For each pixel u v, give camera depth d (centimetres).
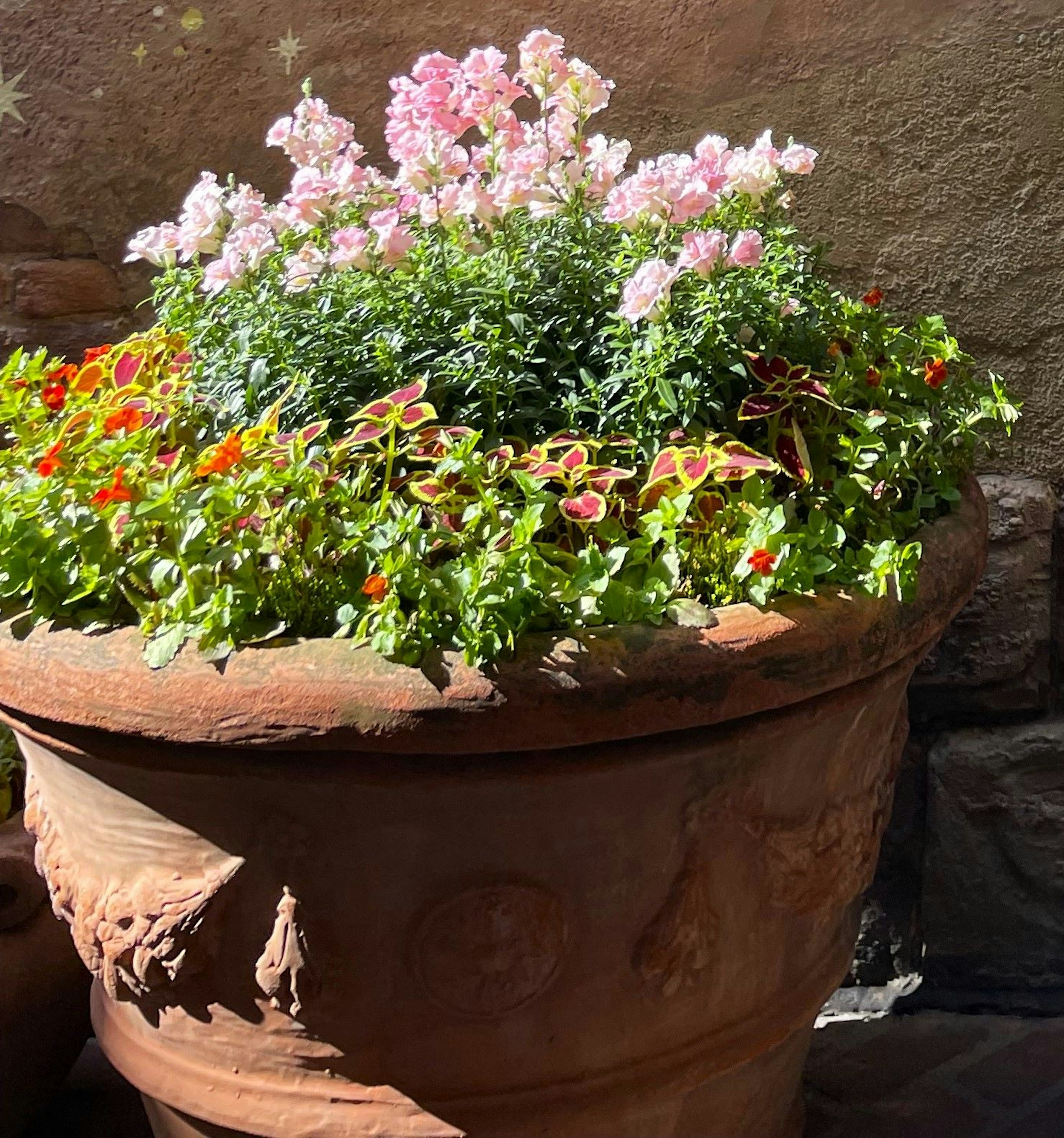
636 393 142
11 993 167
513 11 200
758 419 150
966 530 146
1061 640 212
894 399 160
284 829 114
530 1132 126
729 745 115
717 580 123
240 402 146
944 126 196
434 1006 119
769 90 199
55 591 122
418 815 111
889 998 219
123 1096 197
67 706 112
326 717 104
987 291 201
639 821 117
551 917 118
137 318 217
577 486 130
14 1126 178
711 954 126
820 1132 185
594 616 112
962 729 215
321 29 203
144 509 116
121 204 212
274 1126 125
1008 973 217
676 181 141
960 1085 195
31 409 156
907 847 219
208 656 109
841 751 132
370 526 116
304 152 162
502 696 104
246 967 121
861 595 123
